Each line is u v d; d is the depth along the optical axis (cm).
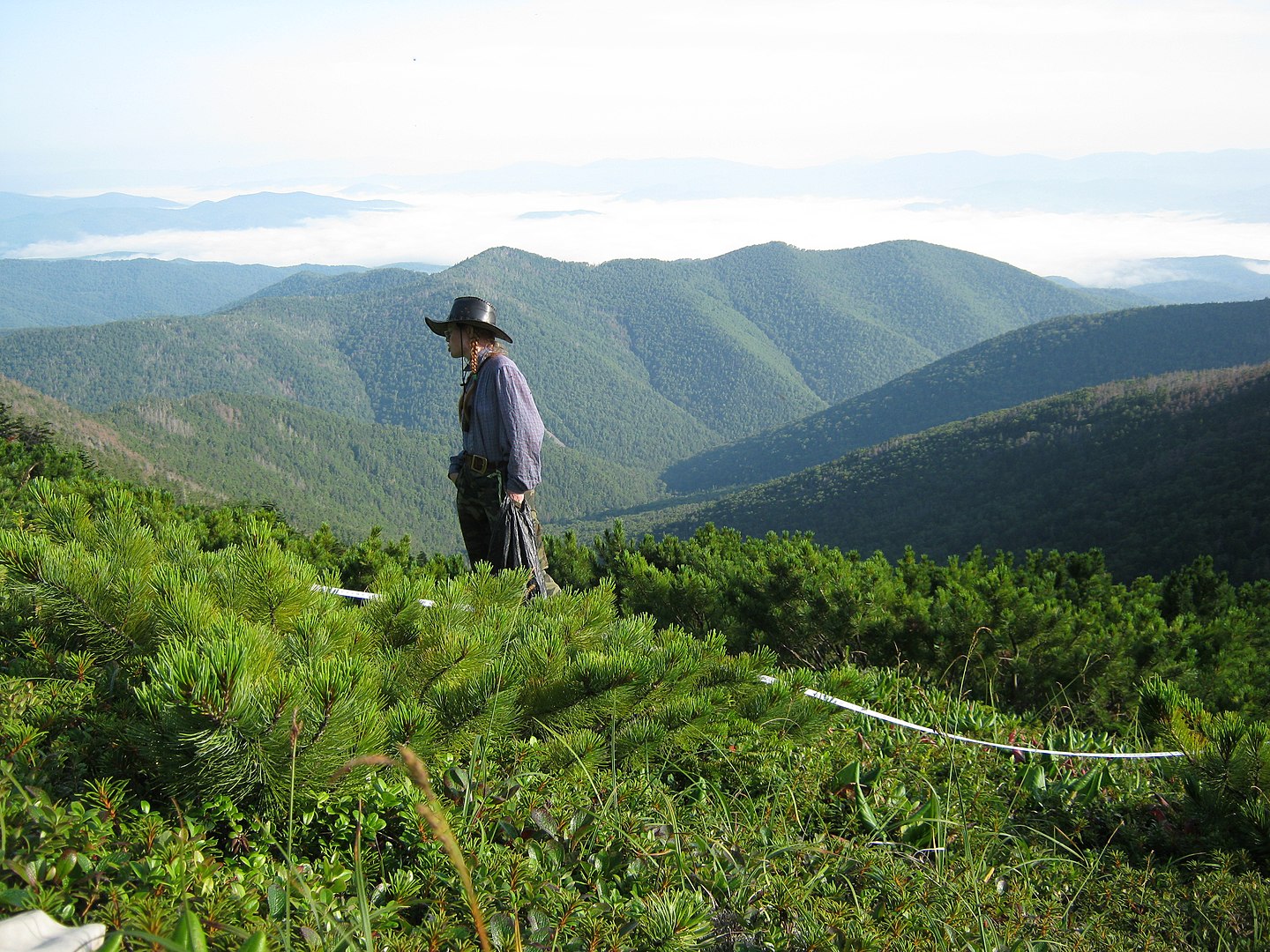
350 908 200
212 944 171
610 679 320
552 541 902
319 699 231
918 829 319
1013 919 264
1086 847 362
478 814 254
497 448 544
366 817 236
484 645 313
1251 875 315
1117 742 511
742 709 366
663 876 248
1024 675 582
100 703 257
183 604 277
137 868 182
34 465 1006
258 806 234
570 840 257
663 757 338
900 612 632
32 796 195
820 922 242
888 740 418
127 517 366
